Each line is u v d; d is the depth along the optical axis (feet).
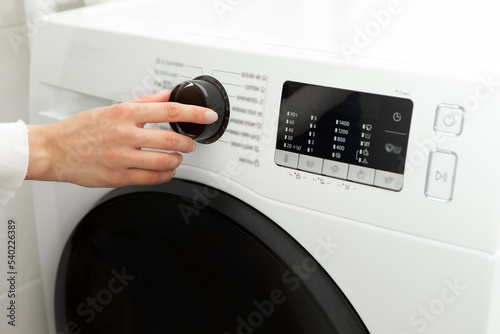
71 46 2.25
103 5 2.56
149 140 1.84
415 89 1.62
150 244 2.21
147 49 2.05
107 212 2.26
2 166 1.94
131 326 2.43
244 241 1.95
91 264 2.41
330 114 1.75
